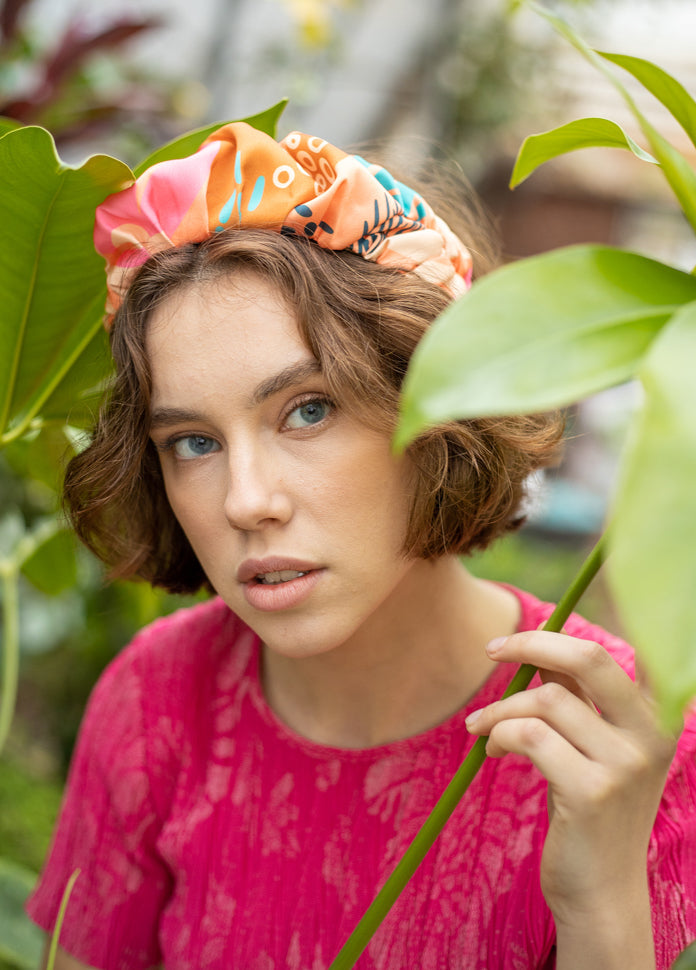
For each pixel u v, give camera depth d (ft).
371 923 1.95
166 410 2.14
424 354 1.07
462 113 12.94
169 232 2.13
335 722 2.67
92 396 2.85
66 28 5.50
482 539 2.62
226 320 2.04
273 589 2.12
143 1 9.11
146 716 2.93
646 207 17.89
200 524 2.23
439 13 12.23
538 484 2.95
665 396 0.94
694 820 2.30
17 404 2.80
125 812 2.90
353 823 2.56
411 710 2.60
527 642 1.83
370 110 12.32
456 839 2.46
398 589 2.45
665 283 1.24
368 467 2.11
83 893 2.97
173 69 10.41
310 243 2.17
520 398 1.07
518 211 17.49
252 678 2.84
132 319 2.21
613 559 0.90
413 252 2.25
